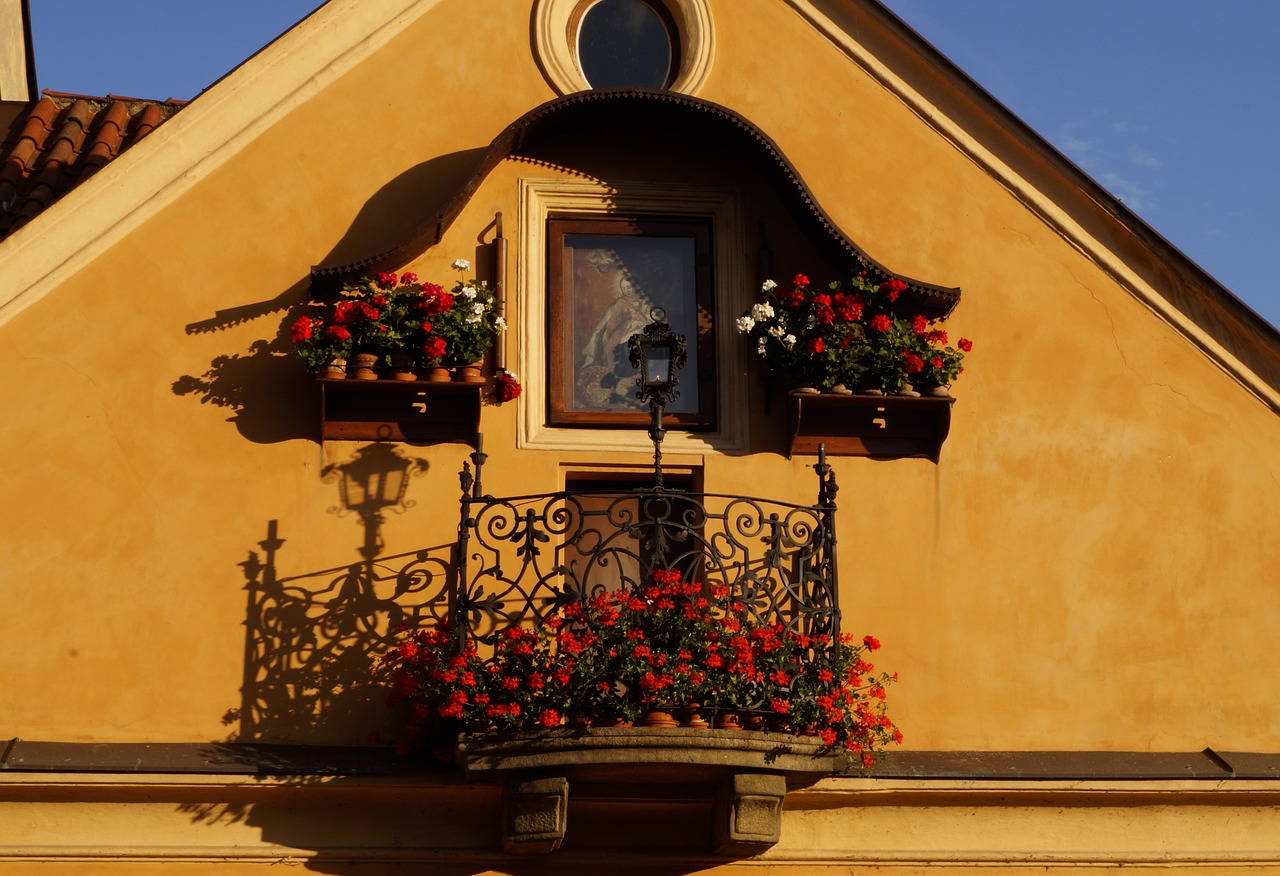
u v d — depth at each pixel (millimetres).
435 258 10141
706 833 9336
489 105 10523
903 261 10516
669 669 8805
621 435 10047
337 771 8969
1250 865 9578
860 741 9094
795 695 8984
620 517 10016
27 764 8750
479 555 9195
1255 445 10352
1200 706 9852
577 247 10492
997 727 9703
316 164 10203
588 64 10812
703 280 10453
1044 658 9852
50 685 9109
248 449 9648
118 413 9578
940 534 10008
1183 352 10477
